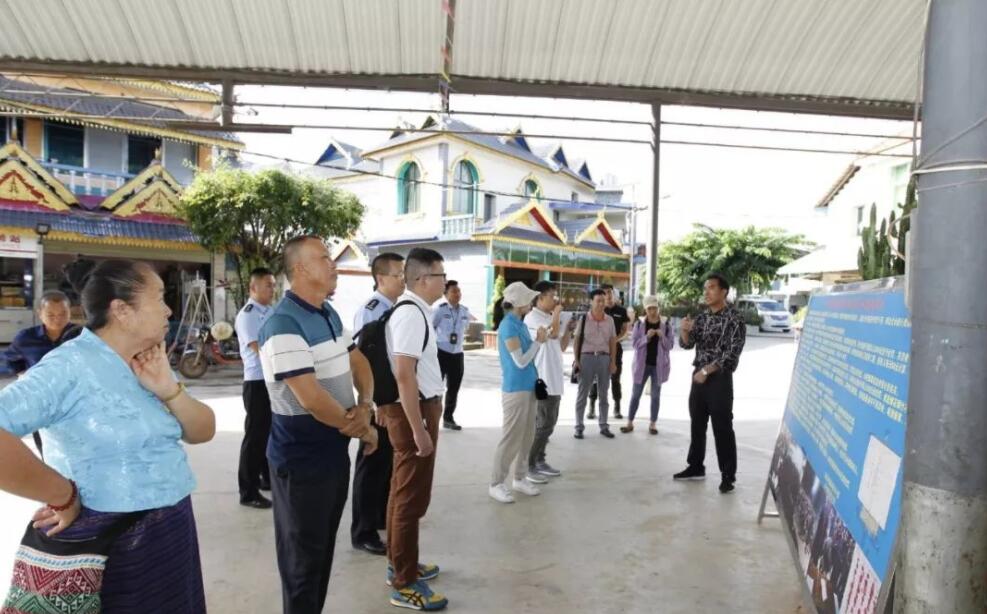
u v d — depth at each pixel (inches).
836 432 113.3
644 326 283.9
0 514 166.1
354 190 1007.6
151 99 228.1
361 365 114.3
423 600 119.5
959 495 67.8
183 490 72.4
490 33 197.9
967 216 66.2
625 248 1069.1
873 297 104.4
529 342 188.7
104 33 194.5
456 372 289.7
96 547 64.4
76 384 63.8
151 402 70.1
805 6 185.0
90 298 67.6
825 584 101.3
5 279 531.2
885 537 81.7
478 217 833.5
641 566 140.6
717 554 147.6
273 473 99.1
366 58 208.8
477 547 150.9
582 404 274.7
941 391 68.5
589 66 215.8
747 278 1232.8
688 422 320.5
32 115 238.1
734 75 221.1
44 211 518.9
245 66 212.2
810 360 146.7
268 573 134.9
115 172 624.7
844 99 236.5
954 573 68.5
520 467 194.7
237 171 557.0
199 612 77.9
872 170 750.5
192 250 606.9
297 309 98.3
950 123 67.1
